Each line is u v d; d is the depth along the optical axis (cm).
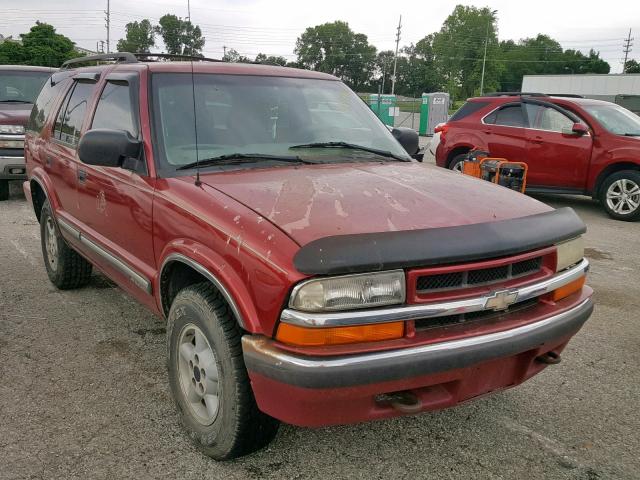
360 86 10775
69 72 514
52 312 469
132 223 338
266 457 288
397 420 324
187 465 280
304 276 222
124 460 283
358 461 287
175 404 308
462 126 1073
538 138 966
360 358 223
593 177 923
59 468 276
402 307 231
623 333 460
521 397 354
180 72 358
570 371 391
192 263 273
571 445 305
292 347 225
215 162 323
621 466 289
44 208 508
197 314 271
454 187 305
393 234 233
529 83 4484
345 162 350
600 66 11456
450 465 286
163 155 323
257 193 278
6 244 672
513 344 249
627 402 352
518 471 283
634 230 840
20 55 4872
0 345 408
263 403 242
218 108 350
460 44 10144
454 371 238
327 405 229
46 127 502
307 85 398
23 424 312
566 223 285
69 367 377
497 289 250
